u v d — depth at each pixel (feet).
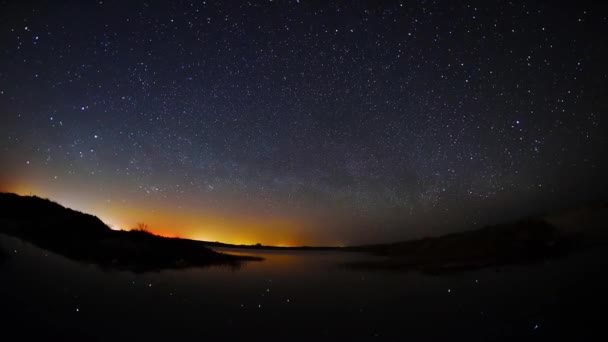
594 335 20.11
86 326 20.66
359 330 22.99
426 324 23.91
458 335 21.68
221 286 33.47
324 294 32.45
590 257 36.35
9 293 23.06
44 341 18.19
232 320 24.16
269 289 33.68
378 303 29.40
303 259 59.16
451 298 29.78
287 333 22.27
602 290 26.84
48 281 26.86
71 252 36.45
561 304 25.38
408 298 30.76
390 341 21.15
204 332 21.66
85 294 25.98
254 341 20.80
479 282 34.04
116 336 19.85
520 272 35.63
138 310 24.36
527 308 25.46
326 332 22.62
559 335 20.52
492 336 21.18
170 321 22.98
